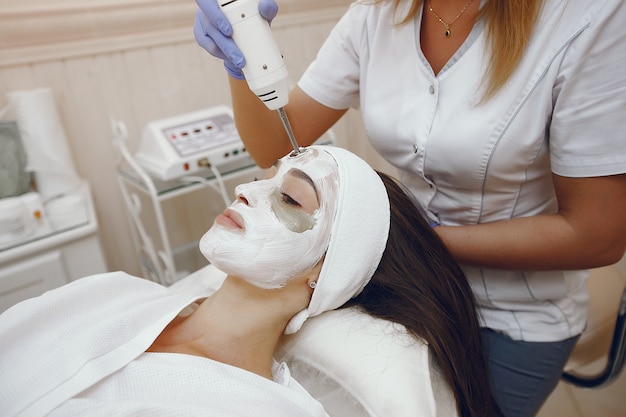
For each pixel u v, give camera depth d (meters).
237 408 0.65
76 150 1.45
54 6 1.29
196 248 1.64
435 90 0.82
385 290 0.85
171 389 0.66
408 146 0.88
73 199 1.24
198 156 1.30
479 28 0.78
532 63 0.73
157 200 1.24
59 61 1.35
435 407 0.73
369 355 0.76
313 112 1.03
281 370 0.79
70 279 1.23
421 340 0.80
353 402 0.76
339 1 1.83
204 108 1.65
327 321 0.83
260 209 0.73
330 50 1.00
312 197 0.74
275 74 0.70
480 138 0.78
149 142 1.34
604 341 1.12
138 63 1.47
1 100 1.30
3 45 1.26
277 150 1.01
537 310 0.94
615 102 0.67
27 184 1.29
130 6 1.39
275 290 0.75
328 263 0.75
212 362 0.70
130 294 0.84
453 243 0.85
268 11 0.68
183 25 1.51
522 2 0.70
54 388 0.63
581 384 1.13
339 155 0.80
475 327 0.86
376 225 0.78
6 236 1.12
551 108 0.74
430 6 0.84
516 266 0.83
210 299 0.80
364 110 0.94
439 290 0.83
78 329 0.73
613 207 0.72
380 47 0.91
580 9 0.68
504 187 0.84
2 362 0.70
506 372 0.95
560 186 0.77
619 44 0.65
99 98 1.44
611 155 0.69
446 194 0.91
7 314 0.74
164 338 0.78
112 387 0.65
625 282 1.21
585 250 0.77
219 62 1.62
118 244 1.60
